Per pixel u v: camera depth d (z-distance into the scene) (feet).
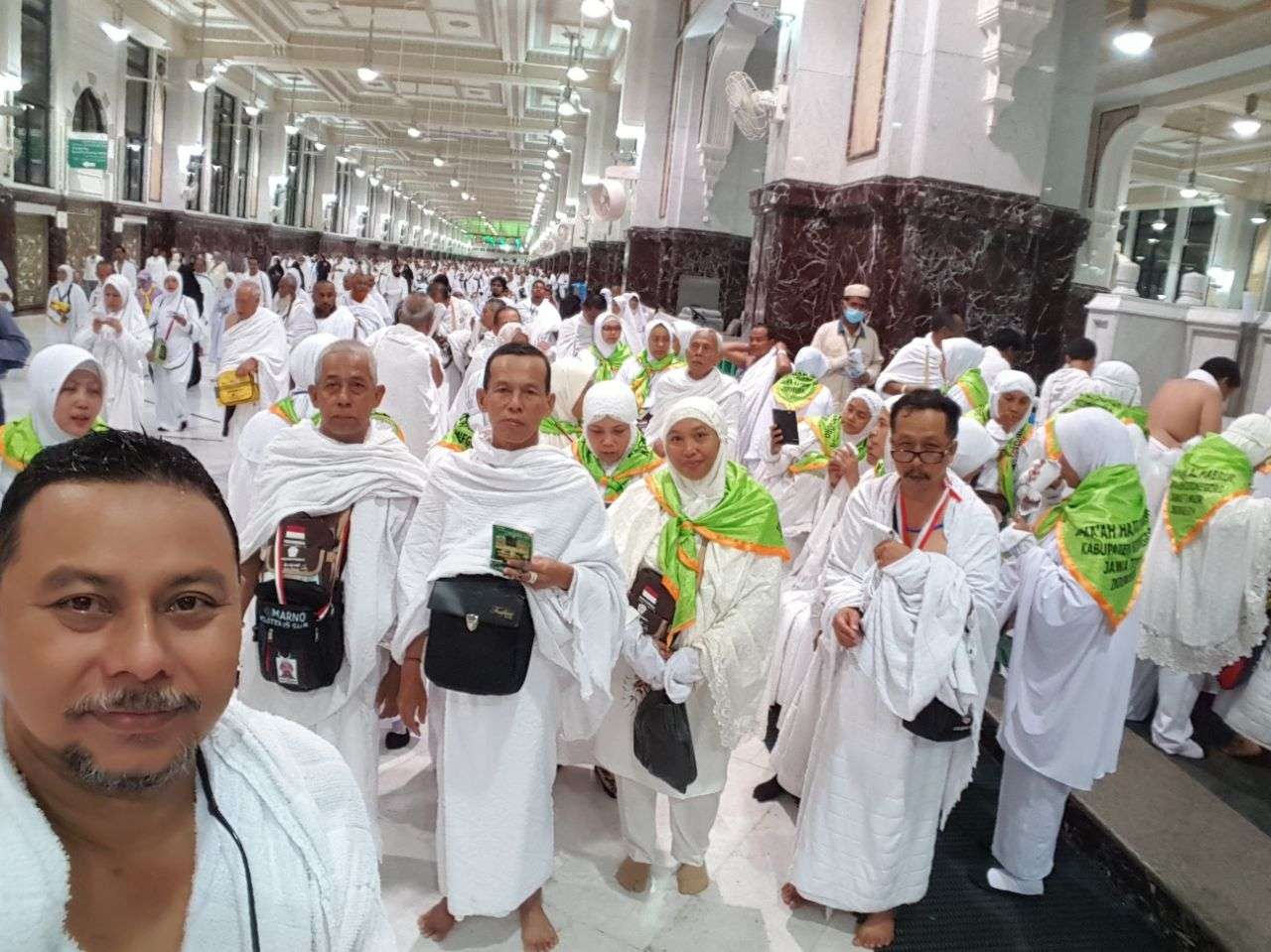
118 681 2.39
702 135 43.01
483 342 24.71
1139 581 9.10
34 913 2.33
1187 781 11.58
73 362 9.27
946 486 8.49
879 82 24.08
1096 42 28.27
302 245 106.11
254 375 19.75
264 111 91.40
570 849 9.89
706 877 9.32
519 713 7.80
